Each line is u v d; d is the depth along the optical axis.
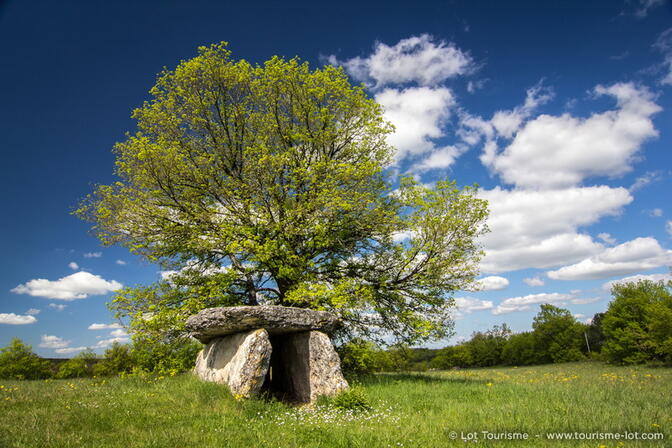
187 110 17.36
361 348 16.69
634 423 7.64
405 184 17.41
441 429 7.61
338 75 18.36
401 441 6.84
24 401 9.23
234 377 10.41
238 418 8.35
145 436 6.79
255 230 16.25
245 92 17.84
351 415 9.04
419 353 86.06
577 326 58.28
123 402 9.27
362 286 16.22
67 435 6.73
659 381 16.58
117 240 15.88
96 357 38.81
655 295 37.78
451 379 16.31
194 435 6.86
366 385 13.46
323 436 7.17
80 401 9.38
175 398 9.73
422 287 16.20
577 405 9.44
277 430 7.58
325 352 11.59
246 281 17.55
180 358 14.55
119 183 15.83
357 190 17.08
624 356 35.84
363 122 17.95
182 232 16.03
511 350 66.81
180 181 16.34
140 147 15.02
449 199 15.45
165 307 14.98
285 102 17.95
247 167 16.56
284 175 17.28
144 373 13.90
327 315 12.62
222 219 16.59
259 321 11.21
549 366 47.75
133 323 14.02
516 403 9.83
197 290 15.53
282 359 13.09
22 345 32.69
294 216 15.98
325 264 17.56
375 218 17.03
